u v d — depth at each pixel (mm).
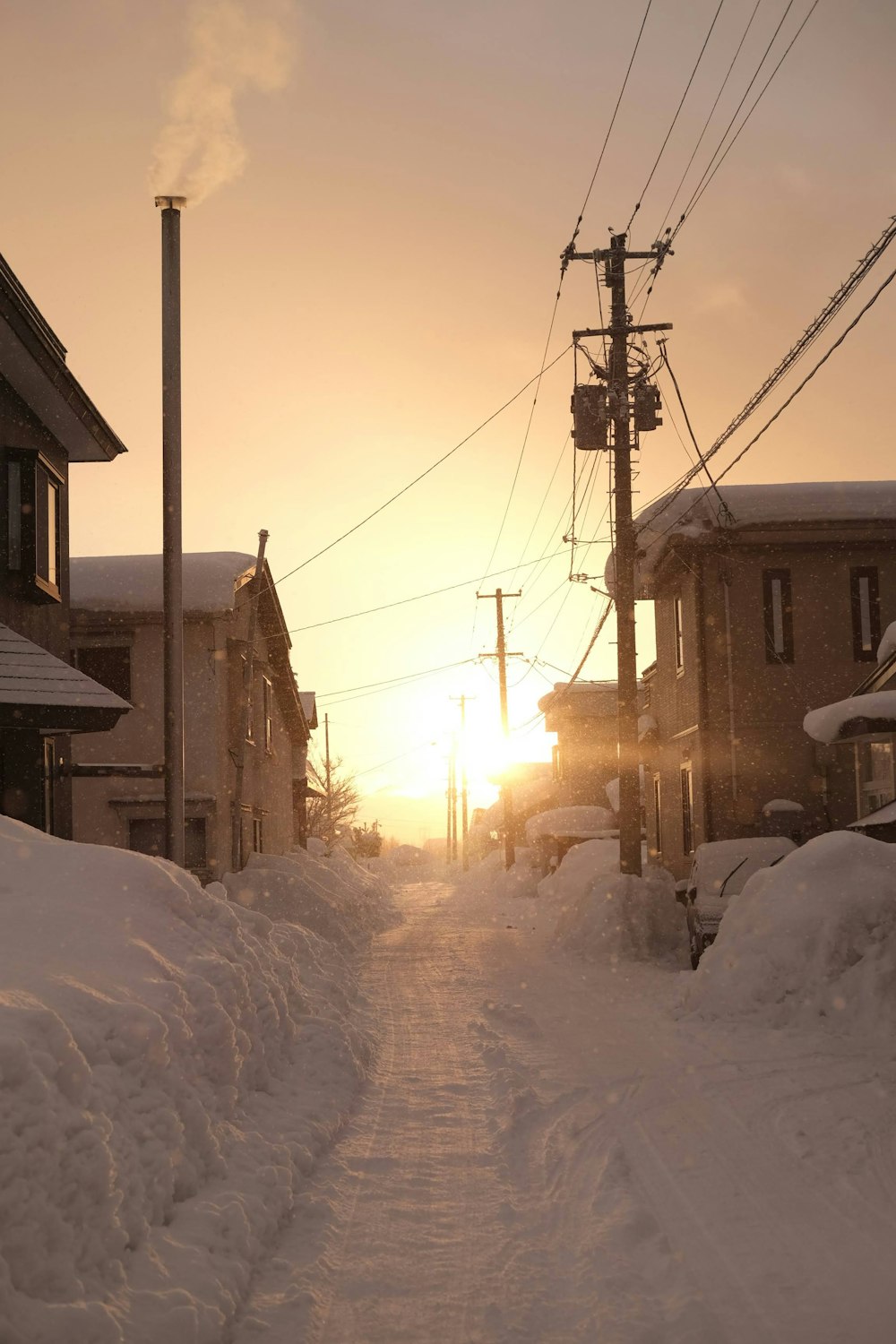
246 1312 4586
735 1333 4367
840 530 25062
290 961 9922
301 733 36562
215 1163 5648
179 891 7652
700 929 16656
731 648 25297
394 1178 6539
